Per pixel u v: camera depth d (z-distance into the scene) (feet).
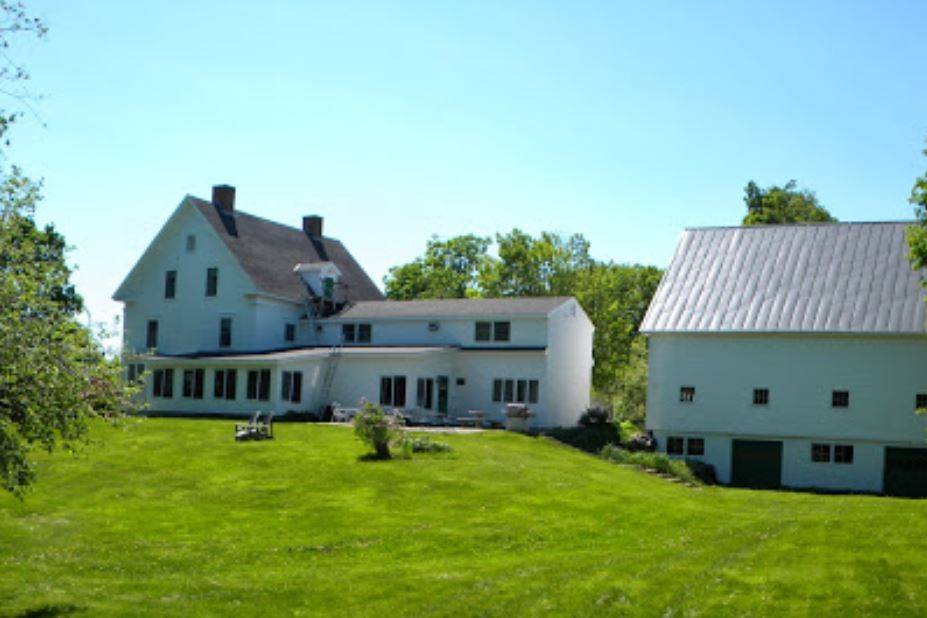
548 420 156.15
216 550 68.39
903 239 139.64
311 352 157.99
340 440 117.91
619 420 187.93
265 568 63.87
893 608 49.60
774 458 133.18
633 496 91.40
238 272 169.68
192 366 160.76
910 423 126.00
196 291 174.40
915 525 69.21
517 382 156.87
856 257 139.33
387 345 167.53
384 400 154.71
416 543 70.28
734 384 134.62
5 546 68.49
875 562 58.03
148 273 180.04
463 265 288.30
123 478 94.32
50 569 62.44
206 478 94.89
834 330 128.77
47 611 52.29
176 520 78.18
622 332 226.58
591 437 143.02
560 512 81.15
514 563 62.95
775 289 138.10
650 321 138.51
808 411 130.72
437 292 272.31
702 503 92.68
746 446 134.51
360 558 66.39
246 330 168.66
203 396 159.12
